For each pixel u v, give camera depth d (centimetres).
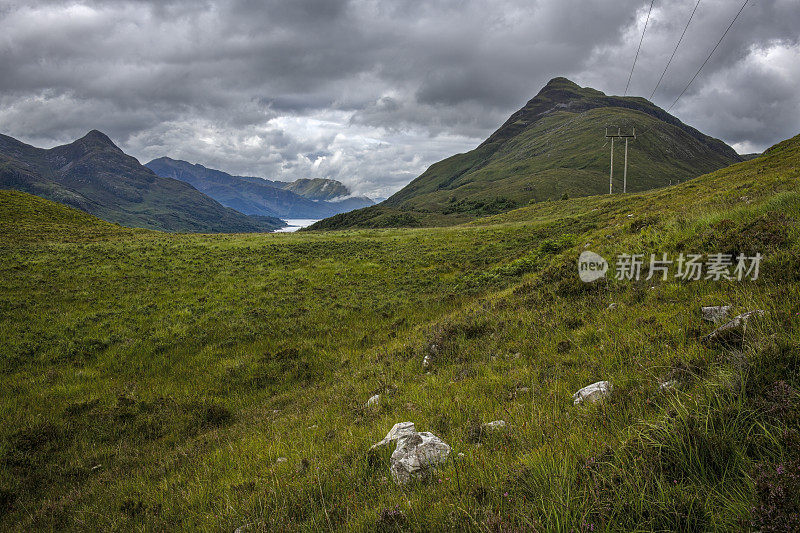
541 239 3675
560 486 282
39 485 788
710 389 339
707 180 4694
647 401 394
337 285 2712
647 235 1377
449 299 2098
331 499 411
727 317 528
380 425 618
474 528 278
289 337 1747
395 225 18900
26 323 1780
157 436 1003
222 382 1319
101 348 1612
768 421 284
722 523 226
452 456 419
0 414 1075
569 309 965
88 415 1088
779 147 5378
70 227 5388
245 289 2552
